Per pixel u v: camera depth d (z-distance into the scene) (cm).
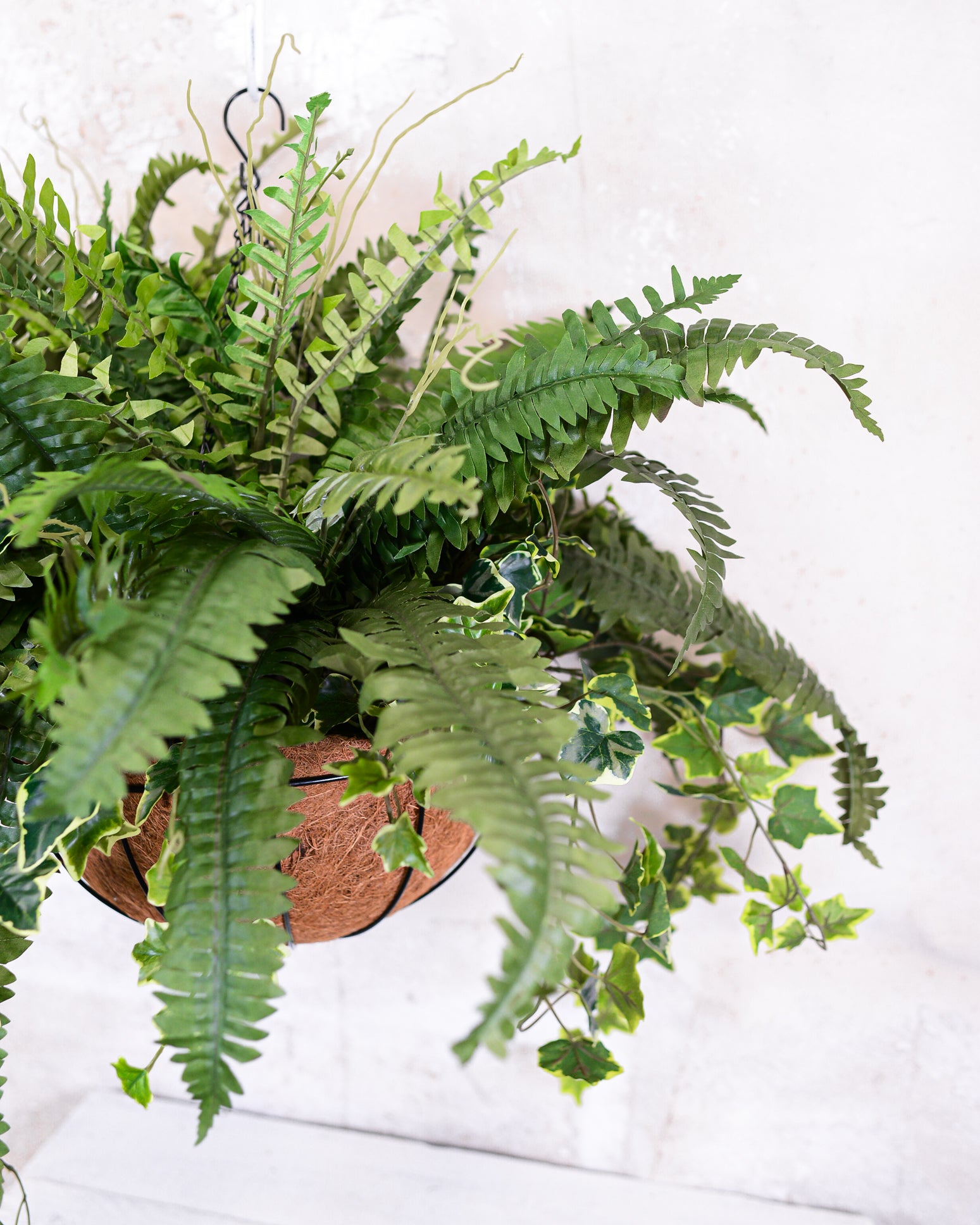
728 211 78
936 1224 87
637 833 86
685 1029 89
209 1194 86
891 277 77
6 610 46
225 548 39
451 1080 94
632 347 46
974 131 75
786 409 80
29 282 56
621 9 77
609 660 73
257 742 39
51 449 45
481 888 90
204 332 58
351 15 79
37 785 43
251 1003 34
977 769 82
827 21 75
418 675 36
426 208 80
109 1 81
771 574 82
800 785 80
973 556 80
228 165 82
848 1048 87
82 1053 99
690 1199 88
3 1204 85
